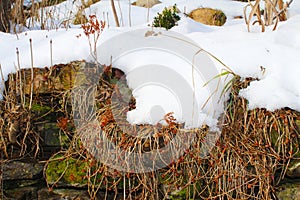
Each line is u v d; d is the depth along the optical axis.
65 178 3.96
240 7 6.17
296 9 5.15
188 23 4.80
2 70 4.05
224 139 3.93
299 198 3.93
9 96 4.02
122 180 3.95
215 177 3.91
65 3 6.15
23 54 4.12
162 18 4.89
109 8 6.04
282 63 3.98
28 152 4.04
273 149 3.95
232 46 4.11
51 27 5.07
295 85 3.93
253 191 3.94
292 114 3.93
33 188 3.99
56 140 4.04
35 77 4.07
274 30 4.34
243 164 3.92
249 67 3.98
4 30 4.88
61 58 4.08
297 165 3.94
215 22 5.73
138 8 6.05
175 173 3.91
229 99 3.97
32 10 5.07
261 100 3.92
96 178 3.96
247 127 3.94
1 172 3.97
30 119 4.03
